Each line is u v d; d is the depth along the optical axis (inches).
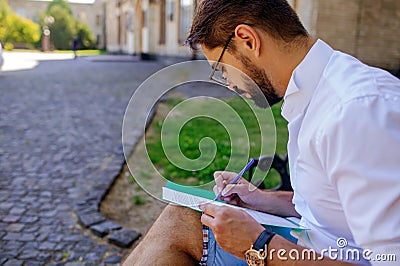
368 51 318.7
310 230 41.2
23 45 1035.9
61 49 1125.1
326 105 33.8
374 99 30.3
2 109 236.8
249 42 37.8
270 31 37.1
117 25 923.4
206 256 44.8
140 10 717.3
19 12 1186.6
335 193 34.4
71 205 106.6
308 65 36.7
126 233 90.3
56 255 82.2
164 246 45.2
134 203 110.4
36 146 163.9
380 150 28.9
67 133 187.8
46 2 1204.5
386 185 28.5
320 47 37.1
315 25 288.5
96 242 87.7
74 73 448.1
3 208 103.3
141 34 710.5
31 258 80.7
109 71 477.4
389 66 329.1
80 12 1214.9
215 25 38.8
